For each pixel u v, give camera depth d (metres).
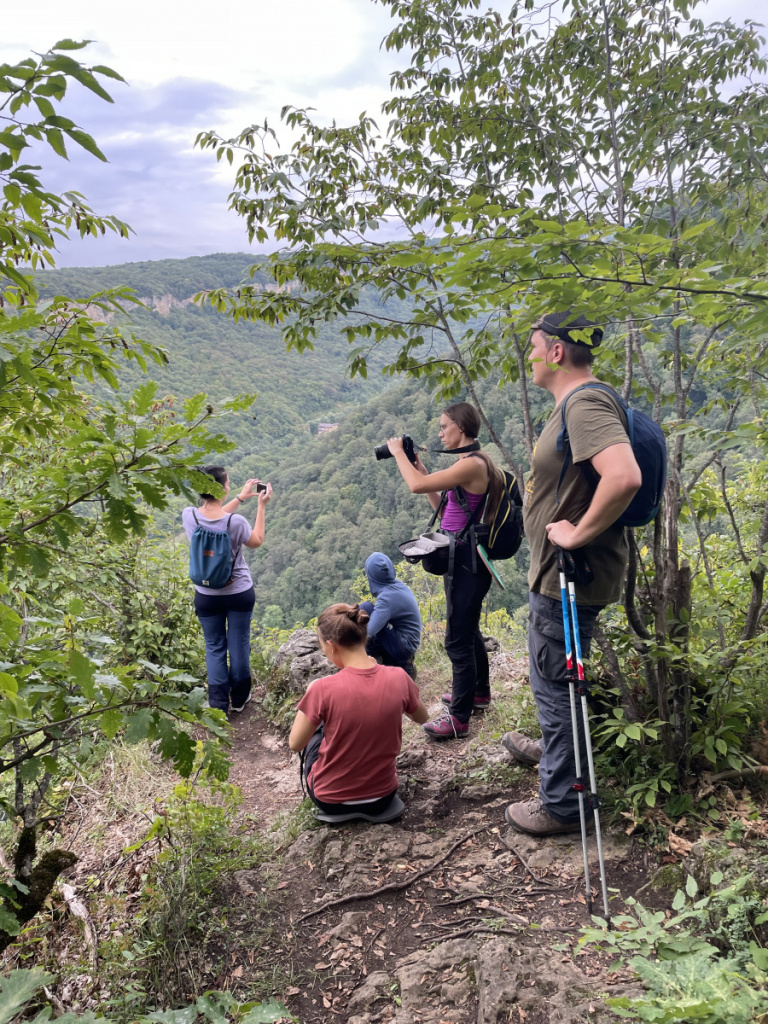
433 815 2.81
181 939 2.17
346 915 2.24
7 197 1.30
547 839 2.42
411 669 4.29
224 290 3.57
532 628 2.33
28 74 1.07
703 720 2.51
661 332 2.25
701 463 2.77
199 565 4.41
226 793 2.79
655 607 2.38
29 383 1.38
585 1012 1.54
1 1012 1.09
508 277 1.93
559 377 2.21
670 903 1.94
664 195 3.06
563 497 2.13
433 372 3.53
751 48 2.93
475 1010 1.72
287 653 5.24
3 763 1.58
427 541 3.21
